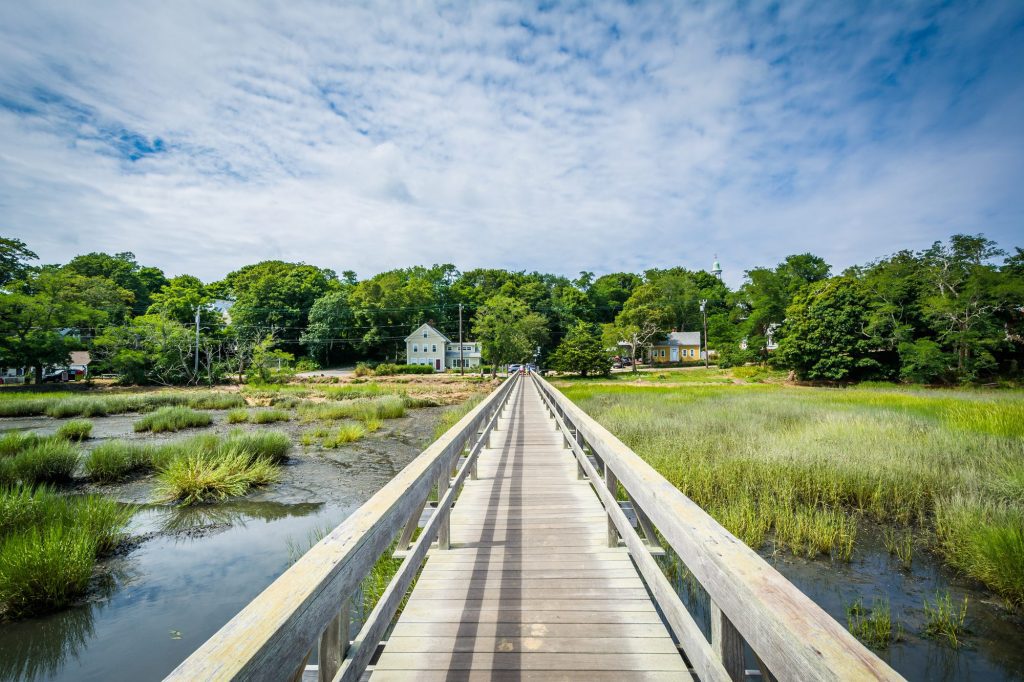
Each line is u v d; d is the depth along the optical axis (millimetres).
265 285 65250
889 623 4008
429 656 2289
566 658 2270
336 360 66125
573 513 4578
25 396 24625
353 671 1541
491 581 3119
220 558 5566
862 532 5887
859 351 31000
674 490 1992
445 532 3641
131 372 35312
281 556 5613
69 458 8805
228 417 17016
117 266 62656
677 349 66188
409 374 52500
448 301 79125
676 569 4707
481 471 6406
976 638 3830
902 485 6805
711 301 71938
